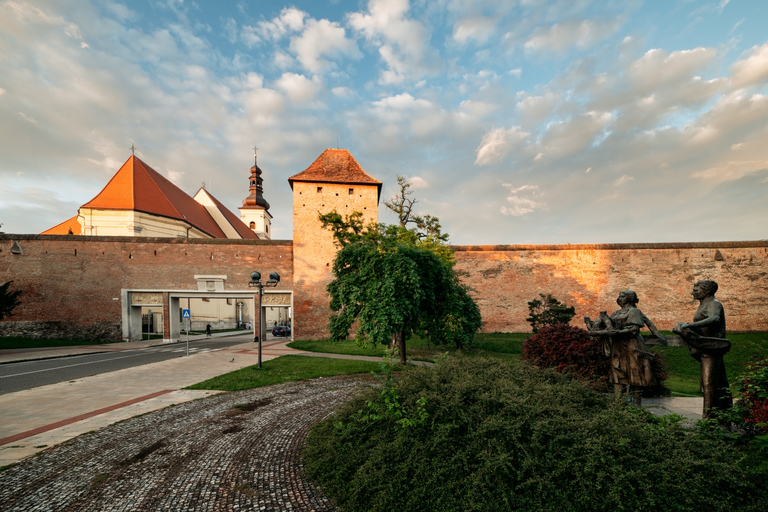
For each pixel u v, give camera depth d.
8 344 21.34
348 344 21.30
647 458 3.33
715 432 4.00
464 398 4.53
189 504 3.93
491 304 24.89
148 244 24.84
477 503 3.31
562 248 24.94
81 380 11.12
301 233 24.89
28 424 6.76
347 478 4.16
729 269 23.17
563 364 8.27
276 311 56.75
